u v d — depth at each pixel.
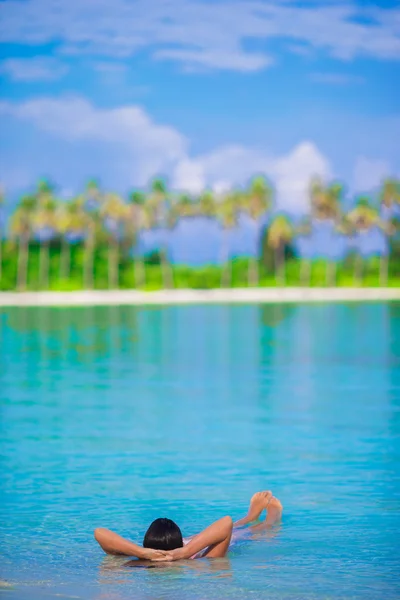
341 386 21.64
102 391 21.08
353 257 99.94
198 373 24.70
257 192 103.50
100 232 99.06
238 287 98.50
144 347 32.75
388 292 82.38
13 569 8.59
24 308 64.81
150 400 19.55
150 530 9.07
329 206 101.25
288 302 72.06
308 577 8.30
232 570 8.52
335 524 9.91
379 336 36.88
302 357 28.81
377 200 100.19
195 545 8.88
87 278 97.56
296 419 16.80
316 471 12.41
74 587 8.09
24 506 10.74
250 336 37.44
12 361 28.17
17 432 15.62
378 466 12.66
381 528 9.76
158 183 102.50
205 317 51.62
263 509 10.30
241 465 12.84
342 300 74.81
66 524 10.03
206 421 16.69
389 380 22.75
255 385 21.95
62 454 13.70
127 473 12.41
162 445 14.35
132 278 98.00
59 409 18.28
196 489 11.50
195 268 99.69
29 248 99.12
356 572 8.43
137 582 8.20
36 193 97.88
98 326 44.41
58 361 28.14
